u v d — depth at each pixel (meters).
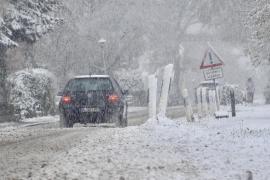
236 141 23.03
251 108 59.50
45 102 59.88
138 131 28.45
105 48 97.69
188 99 40.44
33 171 16.23
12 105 53.38
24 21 54.19
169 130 28.58
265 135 25.48
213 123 36.28
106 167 16.72
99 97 36.22
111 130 29.53
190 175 15.27
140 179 14.75
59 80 88.38
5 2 50.84
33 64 69.19
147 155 19.23
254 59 49.25
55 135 27.78
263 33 40.12
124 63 104.81
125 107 39.31
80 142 23.75
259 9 40.44
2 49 53.28
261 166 16.53
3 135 30.17
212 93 47.53
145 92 105.44
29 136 28.77
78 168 16.53
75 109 36.09
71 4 94.56
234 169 16.14
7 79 54.00
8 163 18.28
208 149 20.66
